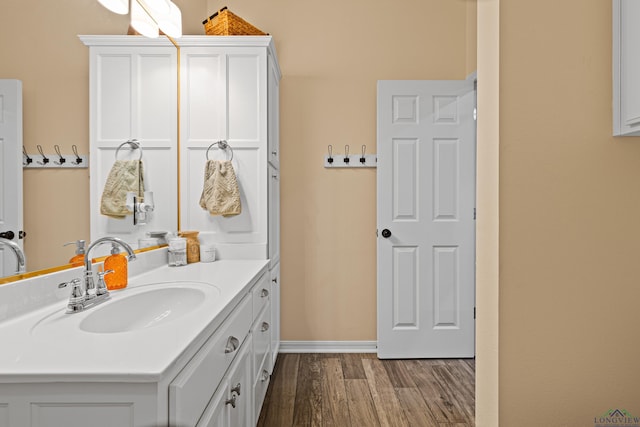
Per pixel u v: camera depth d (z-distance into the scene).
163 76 2.11
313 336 2.83
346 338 2.84
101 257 1.60
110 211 1.67
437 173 2.71
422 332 2.72
